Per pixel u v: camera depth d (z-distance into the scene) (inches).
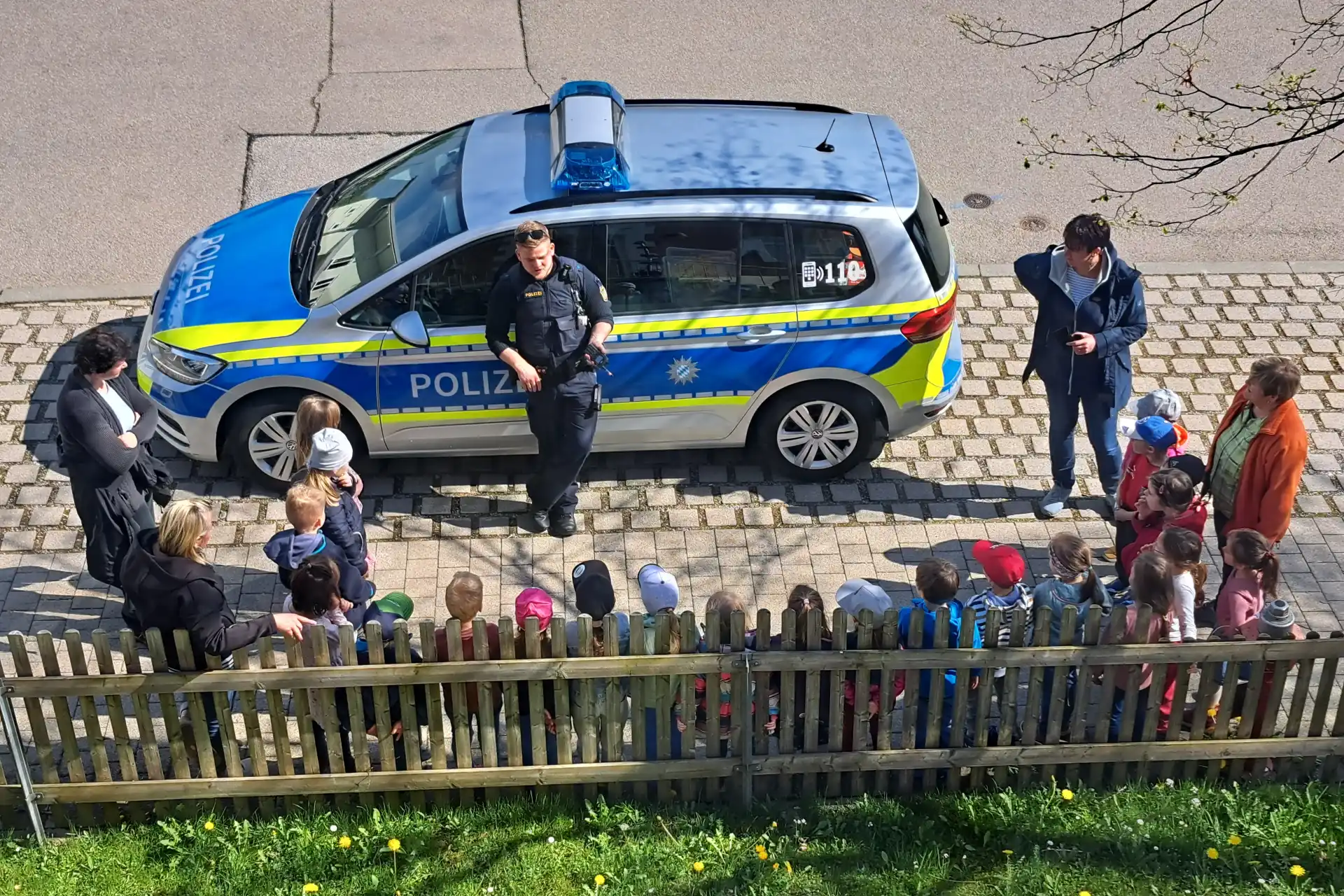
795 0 528.7
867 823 228.1
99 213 410.3
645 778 228.2
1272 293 392.2
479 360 293.3
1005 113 467.5
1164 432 261.1
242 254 313.1
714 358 296.5
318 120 454.6
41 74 473.1
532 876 216.7
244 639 212.4
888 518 312.5
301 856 219.5
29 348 357.4
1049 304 283.0
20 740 219.1
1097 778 236.5
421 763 225.6
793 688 221.0
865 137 314.3
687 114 317.1
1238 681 233.3
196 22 506.3
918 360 300.7
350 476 254.1
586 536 305.1
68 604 282.5
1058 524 311.6
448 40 499.8
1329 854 218.1
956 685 223.1
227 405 296.4
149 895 213.6
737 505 315.0
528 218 285.1
